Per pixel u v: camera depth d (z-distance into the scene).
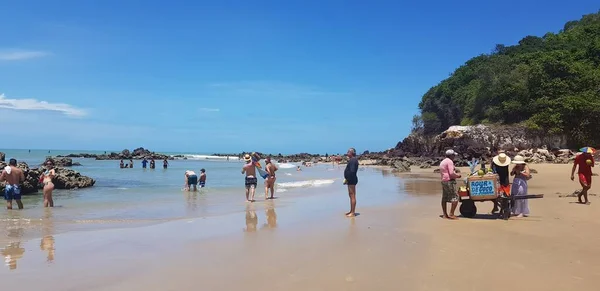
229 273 6.21
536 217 10.71
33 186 19.36
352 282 5.72
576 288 5.43
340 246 7.81
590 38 55.25
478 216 11.09
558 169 28.52
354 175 11.53
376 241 8.19
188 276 6.10
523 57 51.25
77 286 5.73
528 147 41.38
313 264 6.62
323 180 28.80
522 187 10.90
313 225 10.11
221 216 11.82
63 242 8.43
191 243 8.23
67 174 22.06
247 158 16.33
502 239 8.22
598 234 8.64
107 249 7.79
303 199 16.39
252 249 7.69
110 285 5.75
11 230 9.76
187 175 20.70
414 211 12.41
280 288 5.52
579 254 7.06
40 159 72.19
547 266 6.38
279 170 47.00
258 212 12.65
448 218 10.80
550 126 41.53
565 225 9.61
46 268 6.57
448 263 6.57
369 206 13.80
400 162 45.09
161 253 7.45
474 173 11.27
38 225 10.47
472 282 5.67
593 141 40.34
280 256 7.15
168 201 15.97
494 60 55.19
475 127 45.03
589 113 40.34
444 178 10.81
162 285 5.72
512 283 5.62
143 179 29.80
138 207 14.17
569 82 43.56
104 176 33.53
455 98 58.59
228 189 21.44
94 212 12.98
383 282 5.70
